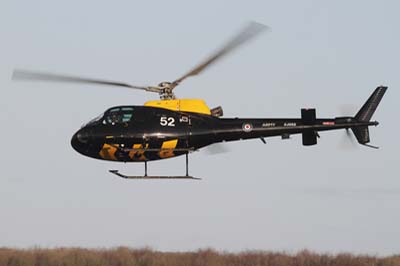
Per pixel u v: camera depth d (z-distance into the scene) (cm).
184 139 8656
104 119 8669
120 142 8600
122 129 8600
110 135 8594
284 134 8812
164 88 8850
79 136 8669
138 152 8681
